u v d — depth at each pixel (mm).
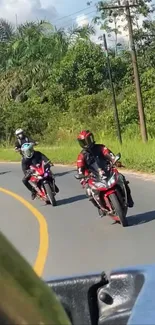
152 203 40125
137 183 52500
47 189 43562
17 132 45875
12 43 185500
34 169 44281
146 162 65000
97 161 32906
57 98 154500
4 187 60500
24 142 45969
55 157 92312
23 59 179000
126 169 65375
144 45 124125
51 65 172500
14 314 3285
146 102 114625
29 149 44406
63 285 7602
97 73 150250
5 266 3500
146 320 4906
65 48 175125
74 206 42625
